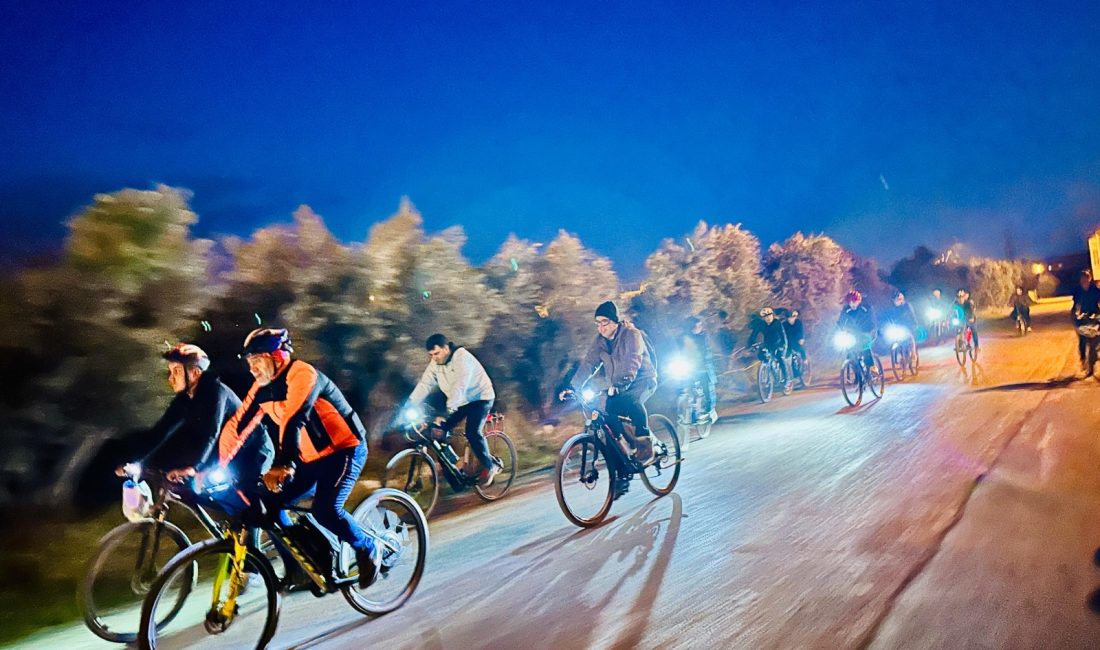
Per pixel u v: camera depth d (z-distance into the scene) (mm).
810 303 22422
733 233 19047
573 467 6598
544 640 4305
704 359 10914
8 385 6535
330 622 4855
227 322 8172
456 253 10391
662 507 6977
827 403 13352
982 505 6309
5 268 6523
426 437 7629
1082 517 5824
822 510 6484
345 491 4719
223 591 4457
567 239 12641
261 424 4898
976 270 46156
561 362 12133
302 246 8906
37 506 6816
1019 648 3830
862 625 4191
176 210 7332
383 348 9289
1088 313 13570
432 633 4547
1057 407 10922
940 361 19562
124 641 4723
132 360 6805
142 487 4734
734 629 4254
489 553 6012
